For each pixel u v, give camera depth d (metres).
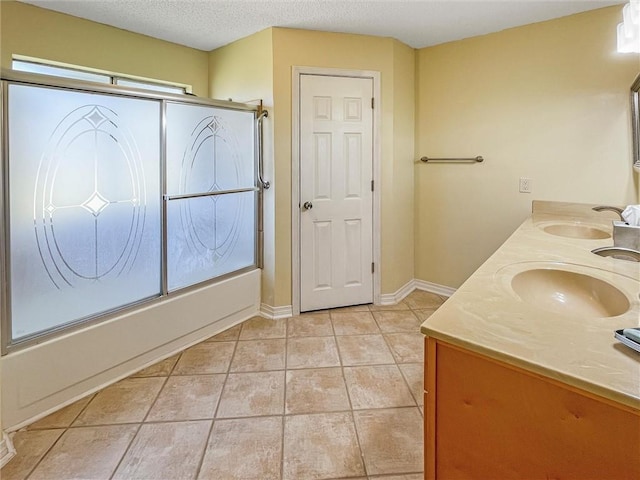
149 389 2.19
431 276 3.71
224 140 2.85
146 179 2.36
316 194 3.20
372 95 3.21
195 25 2.93
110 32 2.96
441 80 3.40
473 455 0.94
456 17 2.79
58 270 1.98
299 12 2.70
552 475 0.82
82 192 2.05
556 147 2.91
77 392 2.09
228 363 2.47
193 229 2.69
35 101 1.83
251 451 1.72
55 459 1.67
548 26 2.85
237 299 3.07
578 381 0.76
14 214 1.79
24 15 2.55
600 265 1.57
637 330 0.88
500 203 3.22
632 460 0.72
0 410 1.67
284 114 3.04
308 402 2.07
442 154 3.48
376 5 2.60
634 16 1.47
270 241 3.16
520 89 3.02
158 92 2.35
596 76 2.70
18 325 1.85
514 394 0.86
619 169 2.67
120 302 2.29
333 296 3.35
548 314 1.06
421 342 2.74
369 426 1.88
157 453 1.71
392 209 3.40
